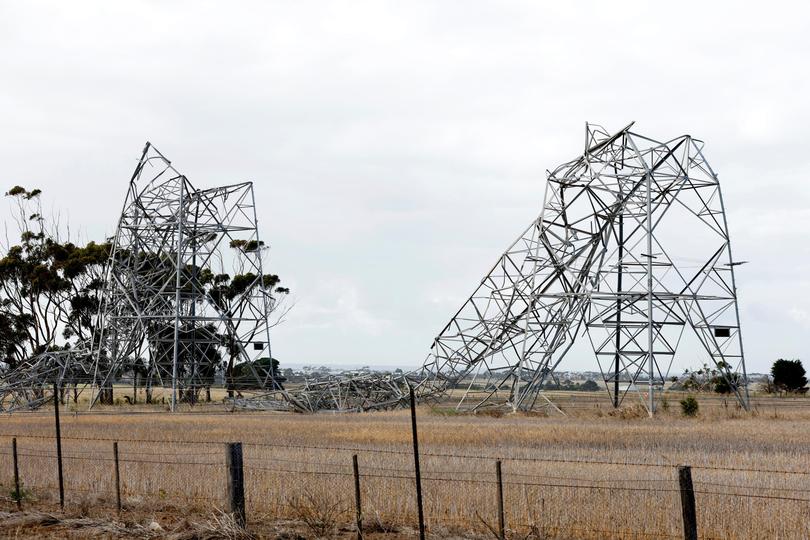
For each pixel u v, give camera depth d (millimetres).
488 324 73188
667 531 20062
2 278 108875
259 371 99188
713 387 108125
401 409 77250
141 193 90688
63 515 23797
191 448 36969
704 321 63750
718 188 65062
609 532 20484
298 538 20875
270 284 119375
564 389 160375
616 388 68875
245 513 22656
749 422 54906
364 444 39656
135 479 27234
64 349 104875
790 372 116000
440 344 75875
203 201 90938
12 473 29281
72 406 84438
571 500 21859
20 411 78938
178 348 93250
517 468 27688
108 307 92562
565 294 66812
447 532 21188
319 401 80125
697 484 23250
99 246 111375
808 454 34656
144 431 49594
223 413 75375
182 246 87812
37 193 112875
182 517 23188
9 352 107188
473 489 23328
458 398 86938
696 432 46438
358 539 20703
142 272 95125
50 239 111812
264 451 34281
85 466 30000
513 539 20547
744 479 24906
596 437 43406
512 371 70625
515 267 72312
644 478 25328
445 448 37125
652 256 63125
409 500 23250
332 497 23703
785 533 19172
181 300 90625
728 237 65000
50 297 110375
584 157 68500
